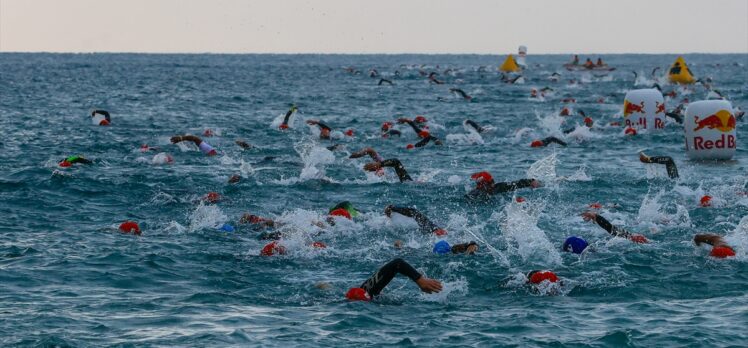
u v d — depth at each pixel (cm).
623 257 2083
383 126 5547
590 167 3725
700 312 1619
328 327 1533
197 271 1970
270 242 2219
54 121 5875
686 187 3062
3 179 3172
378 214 2586
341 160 3903
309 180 3272
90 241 2256
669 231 2417
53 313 1584
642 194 3023
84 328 1498
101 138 4841
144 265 1994
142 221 2553
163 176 3388
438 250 2172
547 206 2792
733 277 1897
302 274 1966
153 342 1426
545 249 2138
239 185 3184
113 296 1734
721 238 2133
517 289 1827
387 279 1723
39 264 1980
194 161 3878
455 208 2769
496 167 3812
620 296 1762
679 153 4253
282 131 5434
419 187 3128
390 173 3416
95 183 3128
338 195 3019
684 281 1869
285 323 1555
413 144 4675
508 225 2327
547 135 5122
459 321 1576
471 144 4703
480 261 2072
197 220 2552
